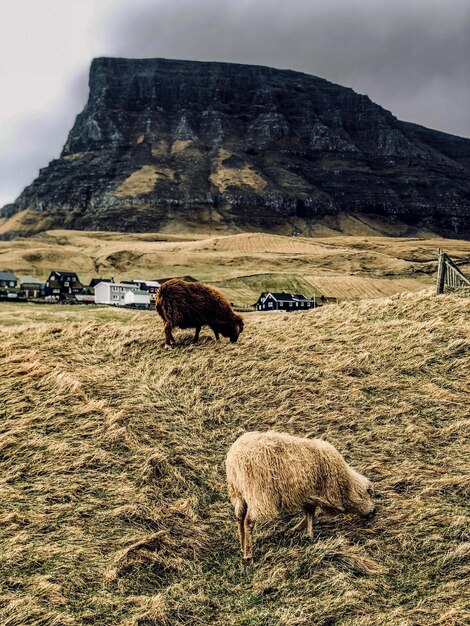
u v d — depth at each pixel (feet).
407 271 592.19
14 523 31.50
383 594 27.04
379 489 35.73
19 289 438.40
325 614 25.80
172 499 35.27
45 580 27.12
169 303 60.64
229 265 603.26
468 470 37.29
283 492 29.32
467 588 26.53
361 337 62.80
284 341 63.72
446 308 67.51
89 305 312.29
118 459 38.88
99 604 26.20
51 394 48.21
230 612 26.43
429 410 45.55
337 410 46.26
